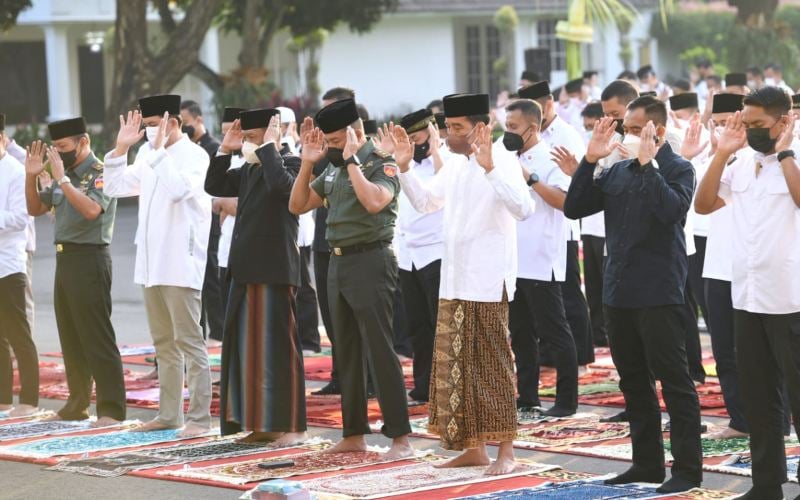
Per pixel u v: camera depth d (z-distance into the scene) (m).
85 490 9.27
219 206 14.12
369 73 49.72
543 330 11.62
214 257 14.87
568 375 11.61
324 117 9.88
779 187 8.27
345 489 8.95
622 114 10.78
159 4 36.59
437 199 10.16
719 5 52.84
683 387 8.78
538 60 31.91
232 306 10.66
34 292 20.89
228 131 10.77
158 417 11.42
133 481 9.47
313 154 10.04
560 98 24.48
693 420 8.78
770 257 8.27
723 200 8.78
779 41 41.69
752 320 8.46
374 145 10.07
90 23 44.91
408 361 14.81
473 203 9.52
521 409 11.86
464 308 9.52
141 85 34.78
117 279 22.12
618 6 34.34
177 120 11.35
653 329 8.72
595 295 15.46
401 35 49.88
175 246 11.12
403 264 12.44
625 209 8.81
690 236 12.31
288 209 10.57
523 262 11.56
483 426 9.45
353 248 10.03
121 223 30.14
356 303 10.00
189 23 35.09
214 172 10.78
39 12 42.81
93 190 11.57
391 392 10.05
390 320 10.09
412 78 50.09
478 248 9.49
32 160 11.69
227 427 10.70
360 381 10.25
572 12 28.03
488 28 51.56
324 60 49.19
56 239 11.73
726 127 8.45
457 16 50.56
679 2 52.31
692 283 12.70
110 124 35.00
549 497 8.59
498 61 48.72
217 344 16.19
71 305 11.64
